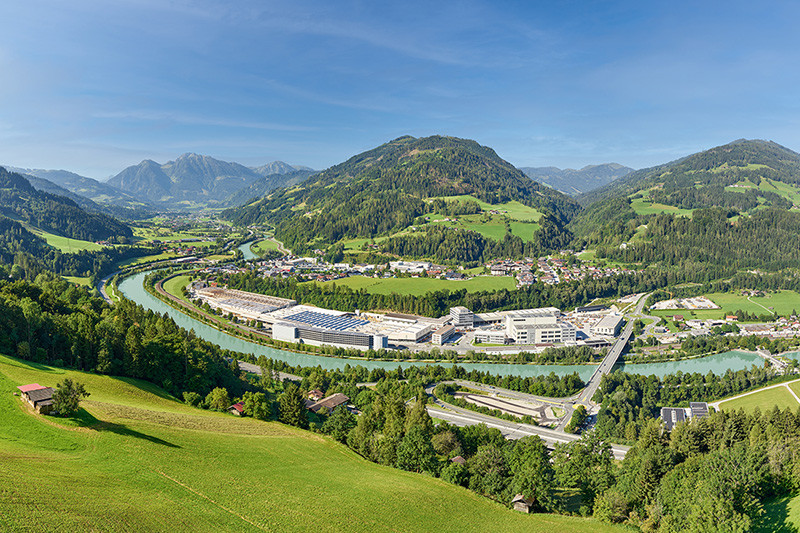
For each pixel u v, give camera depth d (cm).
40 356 15162
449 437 13938
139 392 14862
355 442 13650
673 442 13838
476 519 9919
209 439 11688
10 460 8175
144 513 7650
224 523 7944
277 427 14350
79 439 9769
